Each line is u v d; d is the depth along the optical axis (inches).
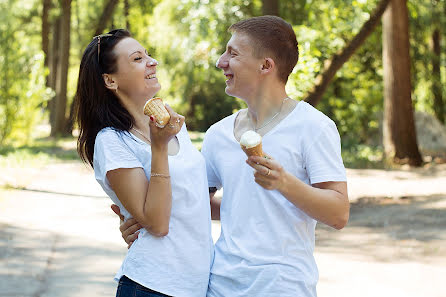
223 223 113.2
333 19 602.5
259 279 105.5
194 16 688.4
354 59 907.4
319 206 101.3
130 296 106.7
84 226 333.7
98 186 489.4
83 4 1295.5
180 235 107.0
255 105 111.8
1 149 748.6
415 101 893.8
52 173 565.6
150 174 103.7
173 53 1069.1
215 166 116.7
